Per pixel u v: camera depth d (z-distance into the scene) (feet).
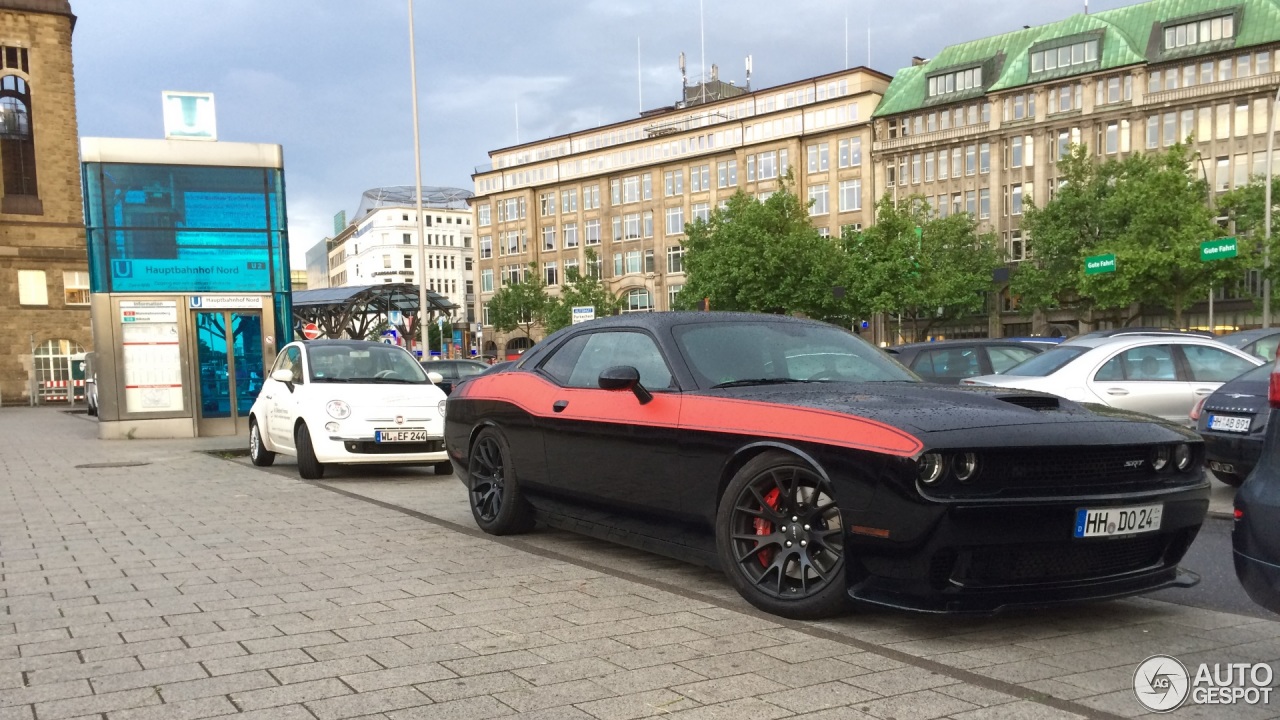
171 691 11.07
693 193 247.70
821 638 13.04
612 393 17.71
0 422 96.37
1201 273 130.21
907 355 40.63
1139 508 12.87
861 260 154.40
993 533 12.16
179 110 58.29
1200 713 10.25
